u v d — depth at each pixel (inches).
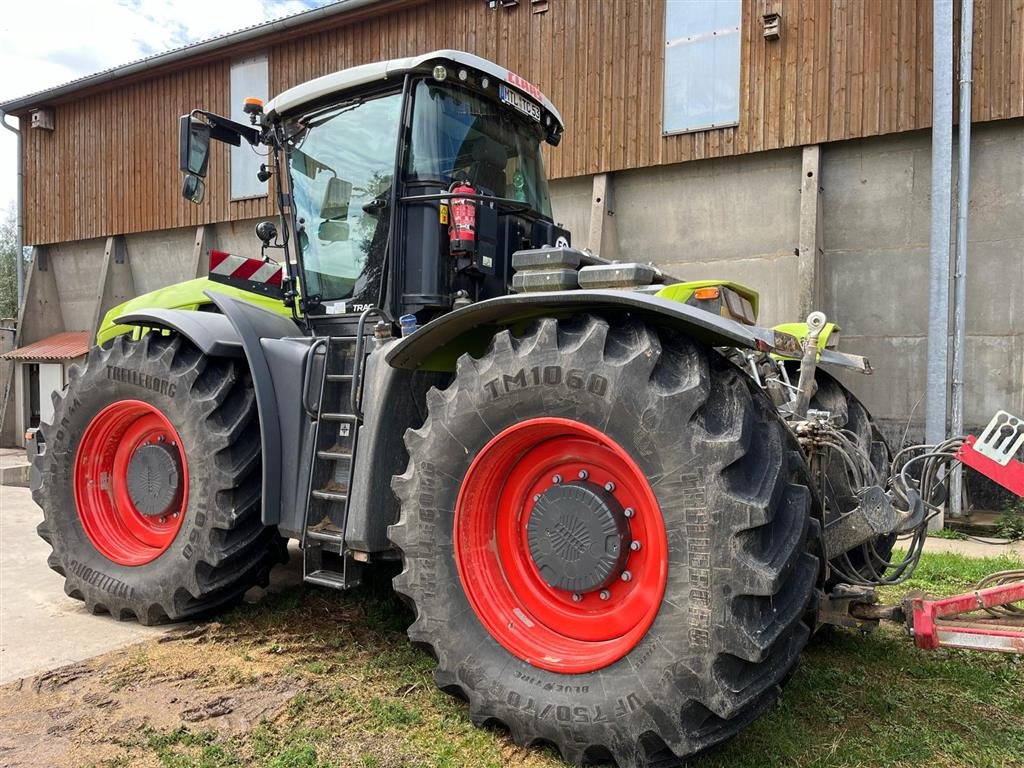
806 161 298.5
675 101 329.1
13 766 87.3
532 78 360.8
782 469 84.6
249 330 131.9
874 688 111.2
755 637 77.9
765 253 315.6
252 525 132.9
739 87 314.5
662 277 120.6
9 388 541.6
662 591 82.8
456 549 98.6
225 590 135.8
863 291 294.7
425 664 116.6
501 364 95.3
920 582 166.6
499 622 96.9
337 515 119.4
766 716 100.4
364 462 113.3
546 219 152.6
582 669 88.0
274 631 132.0
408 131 129.3
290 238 147.0
